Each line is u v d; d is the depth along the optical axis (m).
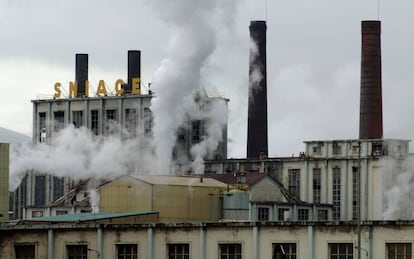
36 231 179.50
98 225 177.25
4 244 180.25
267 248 170.00
